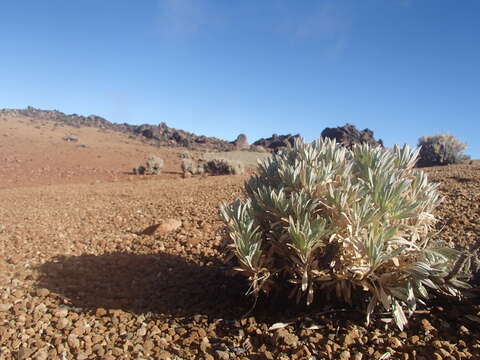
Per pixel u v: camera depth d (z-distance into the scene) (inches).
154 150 1395.2
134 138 1899.6
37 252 210.4
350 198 116.6
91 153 1170.6
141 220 294.2
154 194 422.3
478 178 317.7
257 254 114.7
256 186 145.5
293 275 119.0
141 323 123.6
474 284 123.3
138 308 135.3
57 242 233.8
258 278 115.9
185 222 262.4
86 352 105.7
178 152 1369.3
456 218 209.5
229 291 147.5
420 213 124.0
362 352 100.3
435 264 110.7
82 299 143.6
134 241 232.2
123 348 107.6
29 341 110.9
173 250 205.6
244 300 138.0
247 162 1062.4
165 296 145.3
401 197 119.6
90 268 179.9
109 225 287.9
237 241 116.3
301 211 117.9
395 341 102.5
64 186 578.6
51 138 1493.6
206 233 233.0
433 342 100.8
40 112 2517.2
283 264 123.7
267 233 127.9
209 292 147.9
